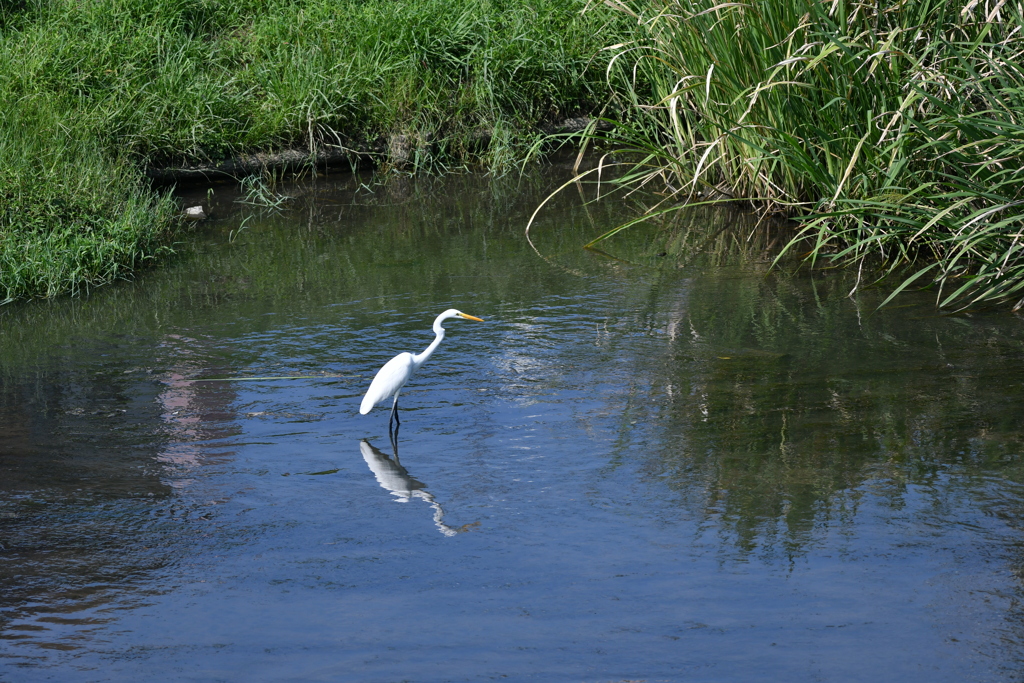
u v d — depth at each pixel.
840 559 7.03
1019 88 11.35
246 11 22.47
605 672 5.88
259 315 12.85
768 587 6.72
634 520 7.74
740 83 14.87
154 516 8.02
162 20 20.97
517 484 8.45
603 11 21.17
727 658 5.98
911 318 11.79
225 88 19.88
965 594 6.56
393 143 20.14
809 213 15.27
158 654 6.15
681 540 7.39
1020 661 5.87
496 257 14.94
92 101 18.70
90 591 6.91
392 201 18.09
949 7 13.22
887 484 8.09
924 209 12.27
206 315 12.91
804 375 10.40
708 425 9.38
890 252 13.98
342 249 15.52
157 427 9.76
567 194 18.31
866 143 13.38
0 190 15.20
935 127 12.61
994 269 12.29
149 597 6.83
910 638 6.12
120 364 11.38
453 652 6.12
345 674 5.92
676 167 17.30
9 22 20.56
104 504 8.22
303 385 10.73
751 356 10.98
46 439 9.51
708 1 14.79
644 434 9.27
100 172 16.39
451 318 12.58
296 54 20.69
